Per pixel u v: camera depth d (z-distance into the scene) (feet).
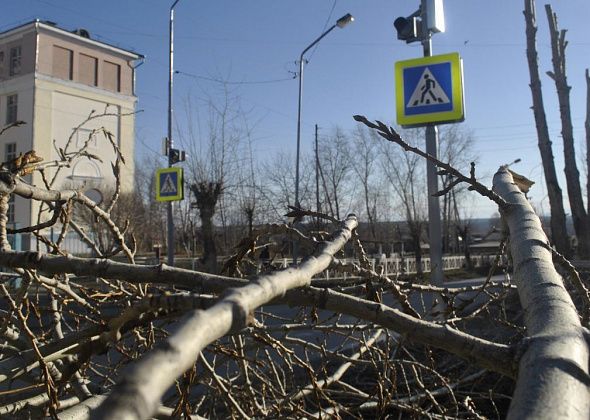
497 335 12.14
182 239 75.15
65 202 6.46
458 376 11.88
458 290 7.88
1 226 5.42
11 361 6.67
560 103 37.09
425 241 106.93
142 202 76.38
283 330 6.40
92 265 4.80
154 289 7.99
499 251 7.67
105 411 2.17
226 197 58.13
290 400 7.94
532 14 35.22
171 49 47.73
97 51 89.35
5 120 84.99
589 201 41.75
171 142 46.78
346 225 5.64
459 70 22.31
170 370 2.38
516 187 7.65
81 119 86.69
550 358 3.50
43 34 83.61
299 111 56.59
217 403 9.80
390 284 6.23
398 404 8.98
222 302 2.92
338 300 4.27
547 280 4.82
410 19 22.91
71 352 6.24
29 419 7.41
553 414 2.97
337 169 91.97
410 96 22.84
